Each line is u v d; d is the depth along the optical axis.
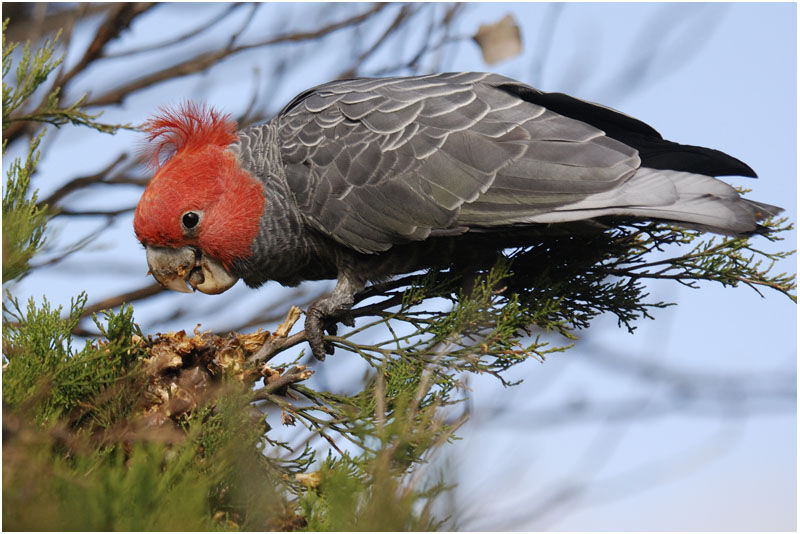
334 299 8.59
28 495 4.71
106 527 4.64
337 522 4.94
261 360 7.23
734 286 7.93
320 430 6.86
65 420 6.11
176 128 9.38
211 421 6.34
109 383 6.37
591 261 8.06
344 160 8.42
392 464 5.27
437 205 8.00
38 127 9.66
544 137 7.97
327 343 8.68
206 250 9.27
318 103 8.88
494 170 7.87
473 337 7.49
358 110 8.52
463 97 8.35
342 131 8.52
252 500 5.91
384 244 8.38
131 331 6.68
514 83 8.43
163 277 9.40
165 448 6.09
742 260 7.92
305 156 8.70
